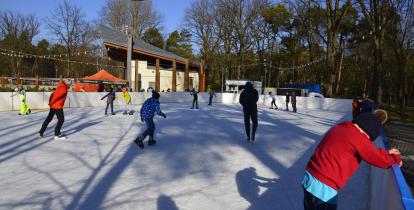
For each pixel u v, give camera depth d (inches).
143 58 1462.8
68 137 379.2
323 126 556.7
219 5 1883.6
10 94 674.8
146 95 1050.7
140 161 272.1
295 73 2158.0
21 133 398.0
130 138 385.1
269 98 1198.9
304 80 2091.5
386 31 1069.1
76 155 288.2
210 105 1058.7
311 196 113.3
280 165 269.6
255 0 1839.3
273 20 1979.6
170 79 1542.8
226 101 1257.4
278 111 904.3
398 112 1224.8
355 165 109.7
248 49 1977.1
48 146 323.6
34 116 585.6
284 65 2172.7
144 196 189.5
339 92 2031.3
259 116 727.1
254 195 195.2
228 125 527.2
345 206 183.8
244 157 295.0
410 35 1032.8
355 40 1940.2
